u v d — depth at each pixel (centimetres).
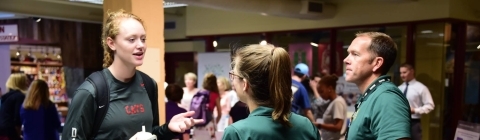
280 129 143
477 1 582
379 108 179
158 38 309
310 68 709
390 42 197
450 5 559
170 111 444
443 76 579
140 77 192
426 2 579
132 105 183
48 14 696
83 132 170
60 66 835
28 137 455
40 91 455
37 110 452
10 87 478
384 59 194
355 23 649
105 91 175
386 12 620
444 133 590
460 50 585
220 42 813
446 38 575
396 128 171
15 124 469
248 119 144
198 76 802
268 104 146
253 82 144
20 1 657
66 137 170
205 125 516
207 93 529
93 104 172
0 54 718
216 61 777
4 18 791
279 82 142
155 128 195
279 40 743
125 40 175
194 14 835
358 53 198
